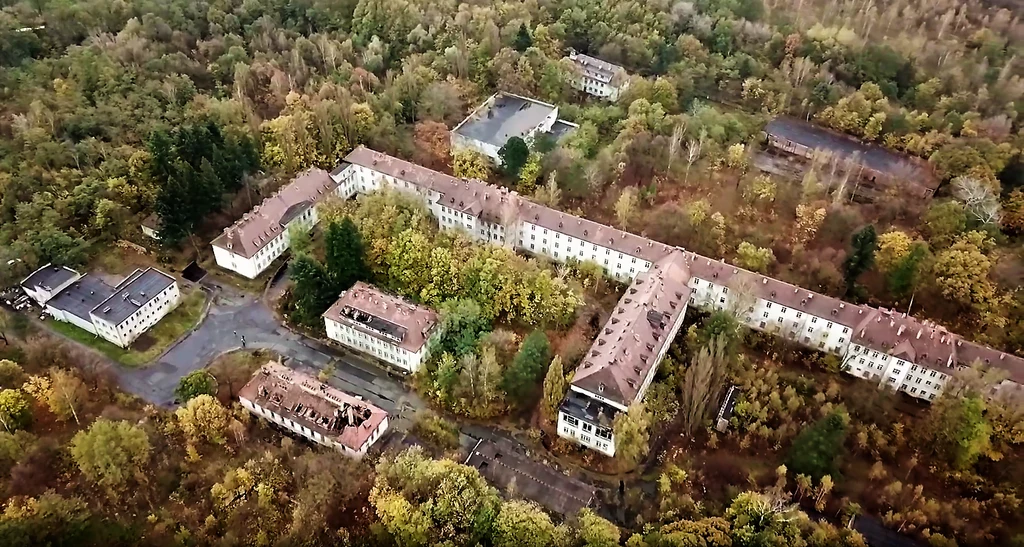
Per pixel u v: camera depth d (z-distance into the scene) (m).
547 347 194.50
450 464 166.75
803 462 172.38
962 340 195.62
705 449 186.38
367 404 186.62
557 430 188.12
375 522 160.50
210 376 191.00
